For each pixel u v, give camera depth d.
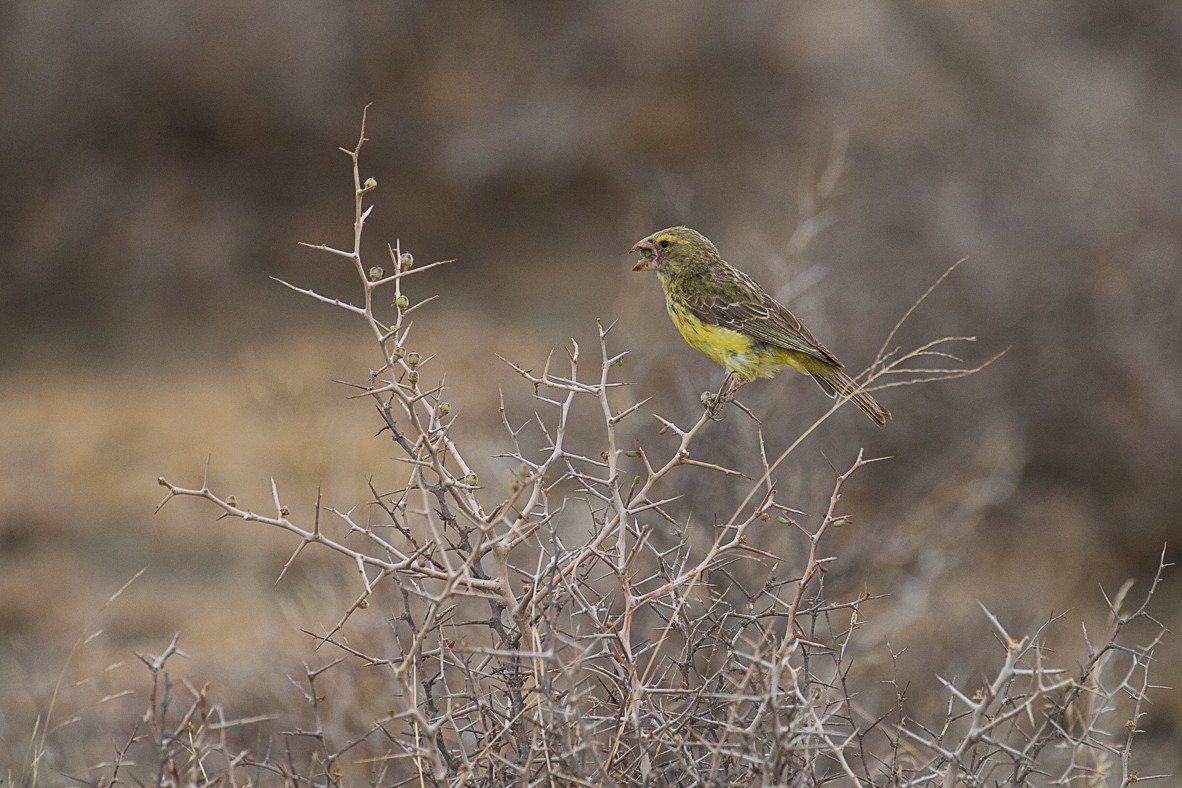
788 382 11.24
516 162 23.34
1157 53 19.19
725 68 24.50
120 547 14.41
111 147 21.06
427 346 19.08
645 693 5.47
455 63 23.55
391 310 20.84
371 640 8.29
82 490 15.27
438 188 23.17
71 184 20.38
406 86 23.23
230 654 11.69
